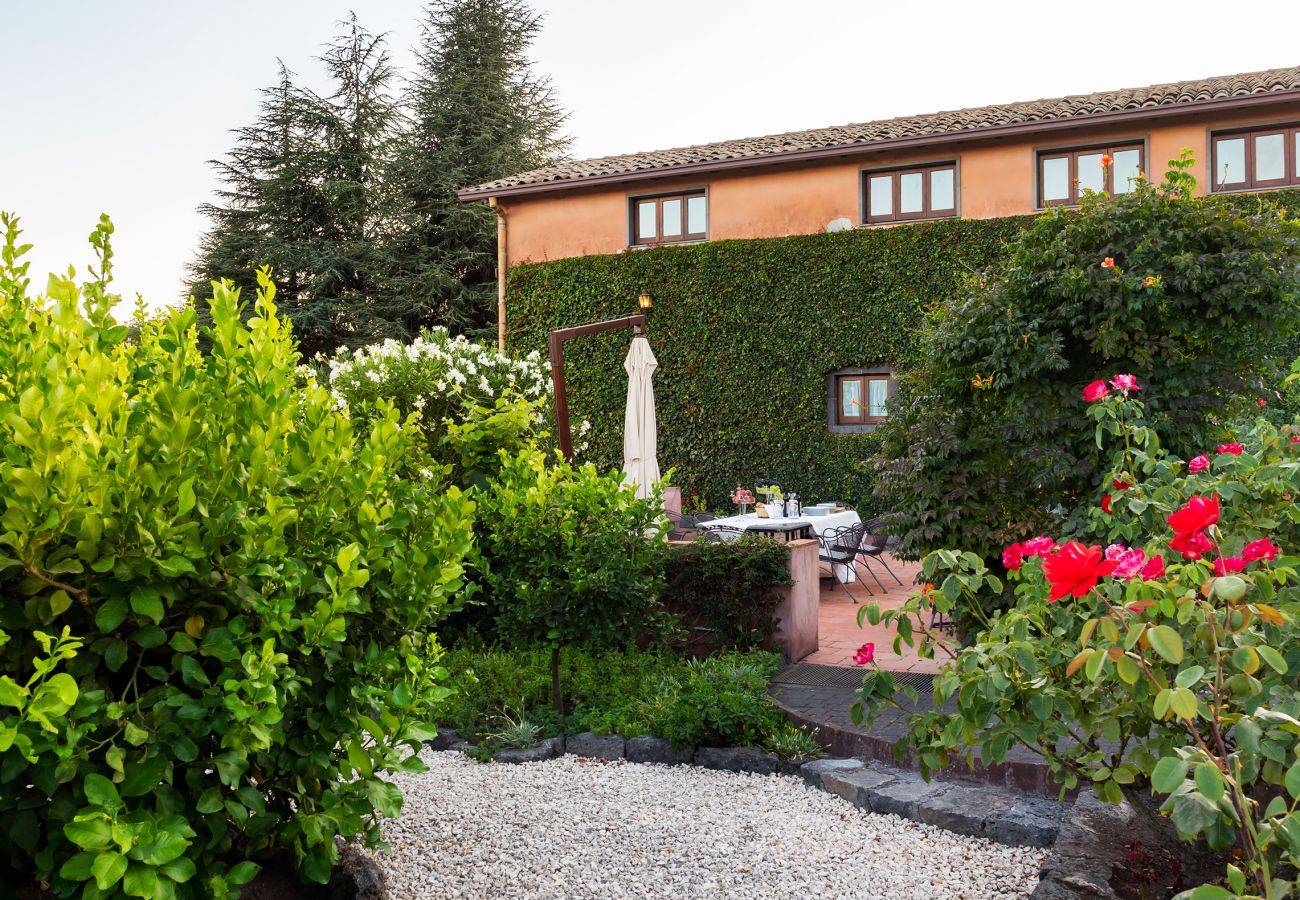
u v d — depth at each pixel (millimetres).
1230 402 5586
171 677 2281
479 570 5531
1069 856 2723
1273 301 5348
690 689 5168
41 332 2266
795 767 4516
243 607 2230
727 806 4129
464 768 4777
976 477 5691
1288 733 1882
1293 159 11594
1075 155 12648
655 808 4113
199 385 2412
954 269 12922
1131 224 5535
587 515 5379
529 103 26578
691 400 14602
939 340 5934
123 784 1977
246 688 2080
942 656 6336
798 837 3736
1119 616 2004
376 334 23234
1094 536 5121
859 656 2910
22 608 1990
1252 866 1651
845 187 13805
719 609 6441
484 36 25953
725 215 14523
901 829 3781
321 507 2547
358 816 2516
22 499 1849
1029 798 3877
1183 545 2143
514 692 5551
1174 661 1771
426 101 25281
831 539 9414
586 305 15328
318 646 2324
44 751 1864
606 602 5312
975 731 2580
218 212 24609
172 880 1923
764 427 14125
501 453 5809
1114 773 2572
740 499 11000
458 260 24141
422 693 2750
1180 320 5410
